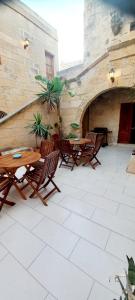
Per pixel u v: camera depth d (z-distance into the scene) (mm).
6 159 2488
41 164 2854
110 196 2537
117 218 2010
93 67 4750
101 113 7023
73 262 1428
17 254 1520
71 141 4176
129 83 4145
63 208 2240
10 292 1209
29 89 6152
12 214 2119
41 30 6566
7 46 5125
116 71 4270
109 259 1447
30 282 1271
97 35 6055
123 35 5281
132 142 6754
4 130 4129
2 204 2213
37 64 6500
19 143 4605
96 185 2932
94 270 1351
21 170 3732
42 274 1329
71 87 5500
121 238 1687
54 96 5273
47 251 1548
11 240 1687
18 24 5445
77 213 2125
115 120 6773
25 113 4707
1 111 5129
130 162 3568
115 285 1230
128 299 618
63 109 6000
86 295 1174
